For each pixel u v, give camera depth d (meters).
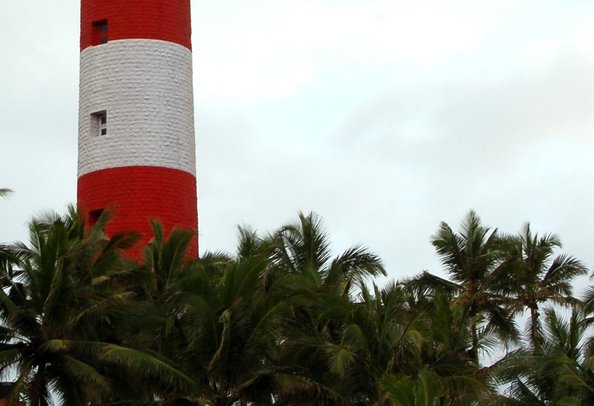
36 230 44.97
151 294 49.03
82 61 62.44
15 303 44.25
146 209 59.44
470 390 42.81
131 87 60.81
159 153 60.38
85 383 44.41
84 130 61.47
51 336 43.84
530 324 68.50
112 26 61.53
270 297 42.72
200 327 42.50
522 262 68.44
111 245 47.25
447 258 66.81
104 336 45.97
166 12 62.12
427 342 44.34
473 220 67.44
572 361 46.16
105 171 60.00
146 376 43.09
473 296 64.50
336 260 52.72
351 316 43.91
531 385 47.28
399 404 37.22
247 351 42.62
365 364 43.56
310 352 44.19
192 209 61.41
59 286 43.25
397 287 48.41
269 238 52.94
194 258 54.00
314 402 44.09
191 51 63.66
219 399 42.88
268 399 43.75
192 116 62.84
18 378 42.75
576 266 70.44
